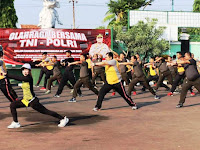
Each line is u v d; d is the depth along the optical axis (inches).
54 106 444.5
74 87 487.5
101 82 865.5
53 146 228.5
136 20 1244.5
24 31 834.2
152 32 1043.9
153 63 629.9
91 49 860.6
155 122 319.3
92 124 313.0
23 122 325.4
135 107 406.3
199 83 406.0
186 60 413.4
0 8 1584.6
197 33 1831.9
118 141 241.9
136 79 515.5
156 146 225.8
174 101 487.5
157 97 518.6
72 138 253.6
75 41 852.0
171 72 669.3
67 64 527.8
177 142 237.1
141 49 1001.5
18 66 826.8
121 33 1036.5
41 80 804.0
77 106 443.2
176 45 1216.8
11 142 241.9
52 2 1141.1
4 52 823.1
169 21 1290.6
